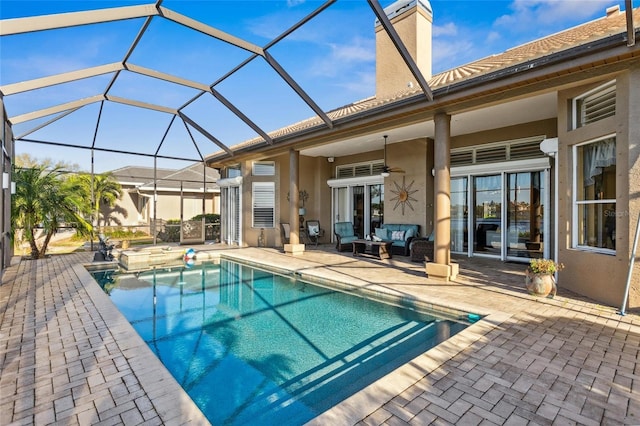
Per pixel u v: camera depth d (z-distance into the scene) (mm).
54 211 11664
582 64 5297
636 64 5148
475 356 3807
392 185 13336
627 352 3920
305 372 4199
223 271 10648
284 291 8094
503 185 10719
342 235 13711
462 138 11695
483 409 2828
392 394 3025
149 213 23797
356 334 5355
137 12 6398
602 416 2760
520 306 5664
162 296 7930
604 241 6020
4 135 8391
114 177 22875
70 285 7547
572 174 6602
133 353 3977
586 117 6375
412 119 8172
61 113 10539
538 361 3691
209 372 4242
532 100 7957
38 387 3219
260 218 15539
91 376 3430
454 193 12039
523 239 10383
